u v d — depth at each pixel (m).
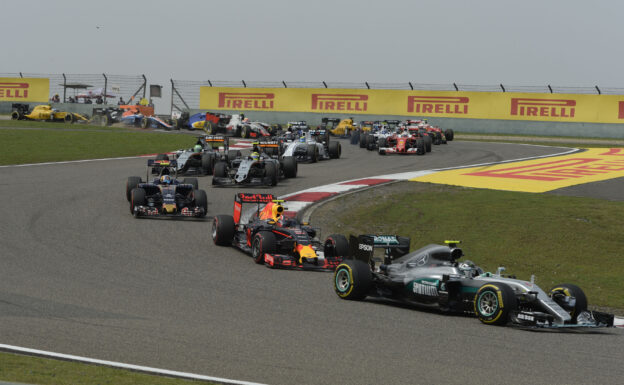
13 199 60.50
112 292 31.17
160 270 37.16
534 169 87.94
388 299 32.97
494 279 29.23
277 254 41.53
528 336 25.95
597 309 36.44
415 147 110.75
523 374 20.59
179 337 23.64
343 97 166.75
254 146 76.19
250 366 20.41
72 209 57.06
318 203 63.47
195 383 18.34
